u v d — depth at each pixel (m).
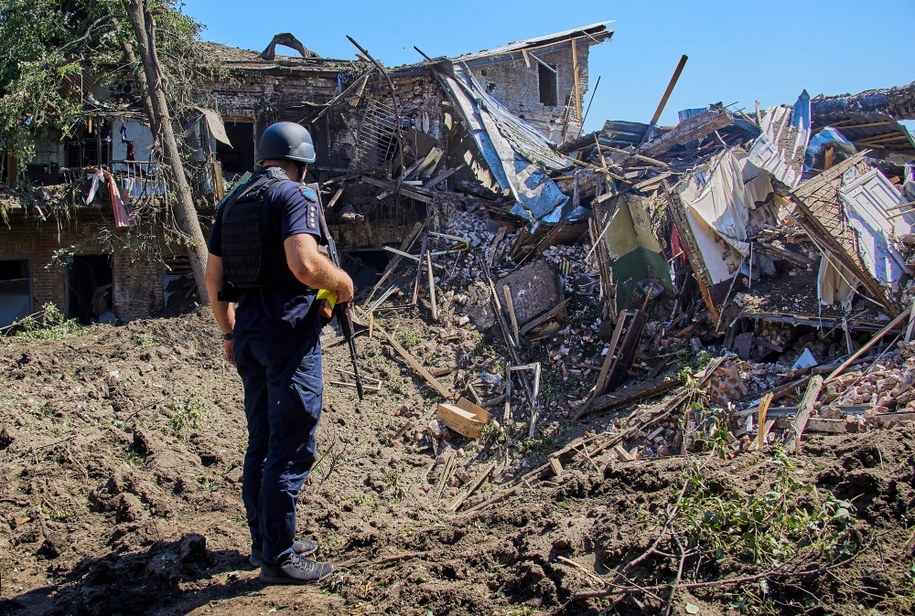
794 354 11.67
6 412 6.90
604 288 14.81
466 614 3.66
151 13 17.64
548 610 3.59
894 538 3.68
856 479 4.04
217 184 19.08
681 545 3.74
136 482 5.48
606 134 20.16
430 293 17.42
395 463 11.75
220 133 19.31
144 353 12.02
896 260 11.20
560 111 25.98
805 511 3.85
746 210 13.74
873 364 9.61
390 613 3.71
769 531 3.70
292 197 3.82
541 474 10.62
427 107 21.25
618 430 10.88
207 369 12.95
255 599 3.91
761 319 12.23
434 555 4.33
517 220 18.84
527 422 13.20
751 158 14.07
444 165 21.17
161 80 17.53
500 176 19.39
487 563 4.11
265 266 3.88
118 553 4.54
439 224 19.41
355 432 12.54
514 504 5.13
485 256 18.09
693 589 3.52
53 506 5.13
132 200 18.41
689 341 13.23
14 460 5.78
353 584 4.04
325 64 22.17
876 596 3.35
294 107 21.06
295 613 3.74
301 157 4.12
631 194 15.22
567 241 17.77
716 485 4.23
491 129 20.16
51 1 17.66
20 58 17.61
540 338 15.36
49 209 18.23
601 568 3.86
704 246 12.97
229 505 5.47
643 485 4.76
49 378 9.39
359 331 16.73
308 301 3.96
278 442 3.94
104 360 11.34
